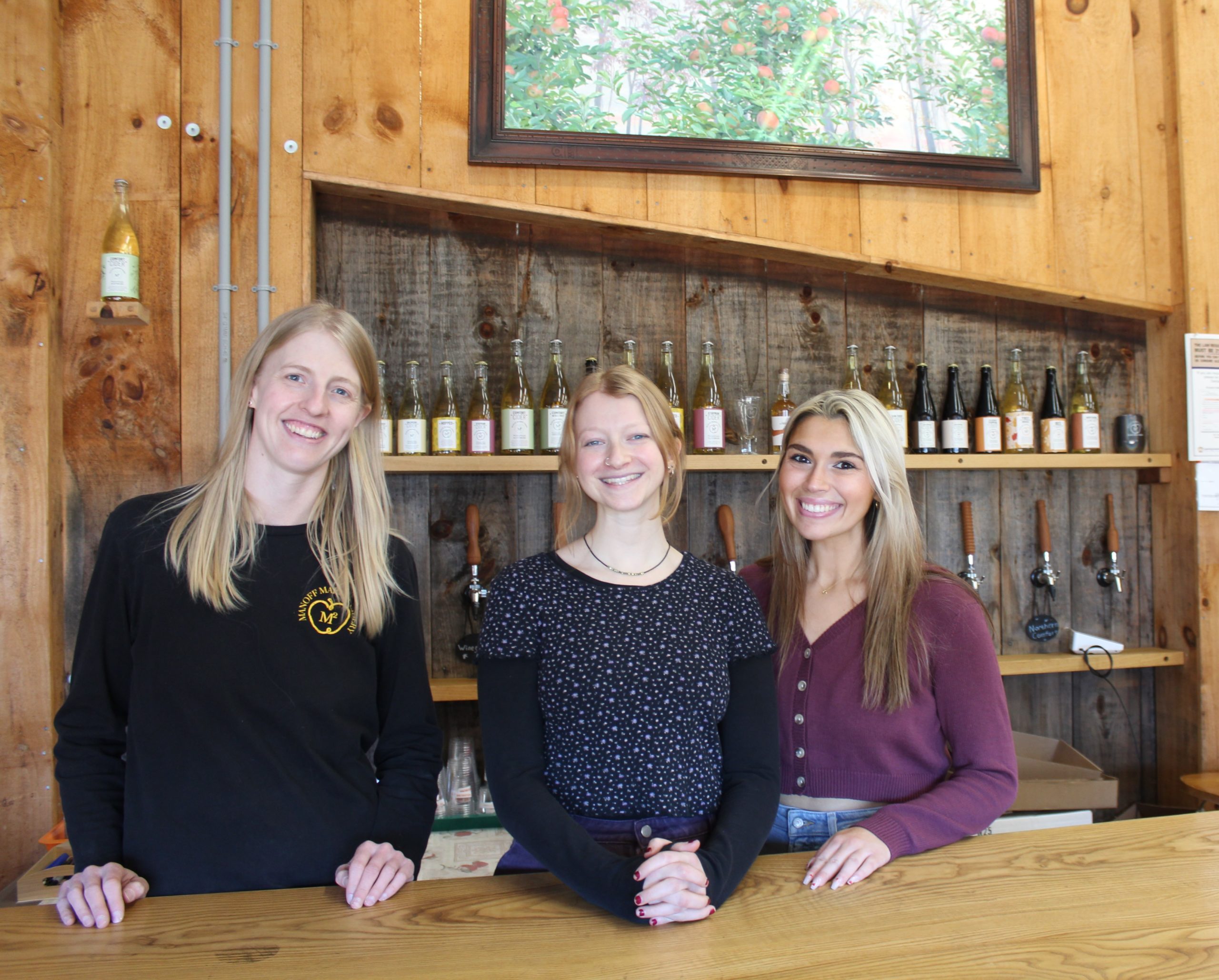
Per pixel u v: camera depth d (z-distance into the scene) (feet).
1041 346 7.36
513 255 6.61
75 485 5.69
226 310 5.81
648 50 6.40
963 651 3.77
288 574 3.44
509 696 3.21
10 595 5.41
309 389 3.38
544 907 2.76
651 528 3.51
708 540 6.84
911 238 6.81
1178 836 3.34
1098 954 2.39
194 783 3.14
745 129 6.51
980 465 6.64
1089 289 7.13
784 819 3.96
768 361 6.97
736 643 3.45
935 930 2.55
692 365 6.84
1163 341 7.34
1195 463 7.13
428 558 6.46
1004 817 5.55
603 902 2.63
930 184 6.75
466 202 6.16
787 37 6.59
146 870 3.09
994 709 3.69
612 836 3.08
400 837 3.37
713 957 2.39
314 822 3.24
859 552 4.15
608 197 6.40
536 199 6.30
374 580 3.59
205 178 5.87
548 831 2.85
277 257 5.94
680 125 6.42
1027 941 2.47
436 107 6.20
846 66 6.67
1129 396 7.44
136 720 3.18
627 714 3.14
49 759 5.41
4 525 5.42
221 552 3.31
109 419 5.73
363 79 6.10
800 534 4.17
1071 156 7.13
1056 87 7.13
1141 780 7.36
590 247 6.72
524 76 6.24
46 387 5.50
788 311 7.00
